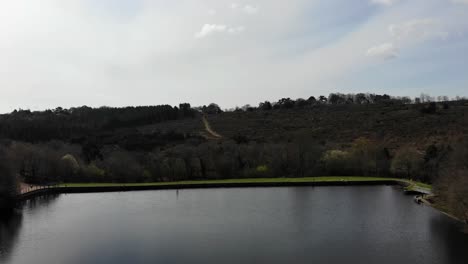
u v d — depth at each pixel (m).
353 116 180.50
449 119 151.25
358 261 49.44
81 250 55.44
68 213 80.44
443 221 68.12
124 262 50.62
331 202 88.31
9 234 63.91
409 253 51.84
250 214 77.25
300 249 54.47
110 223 71.19
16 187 87.06
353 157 127.06
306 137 136.00
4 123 183.12
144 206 87.81
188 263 49.88
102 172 123.69
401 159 116.38
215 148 135.38
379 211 77.25
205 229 66.06
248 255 52.41
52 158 121.56
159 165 126.50
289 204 87.06
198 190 111.56
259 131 174.38
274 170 129.25
